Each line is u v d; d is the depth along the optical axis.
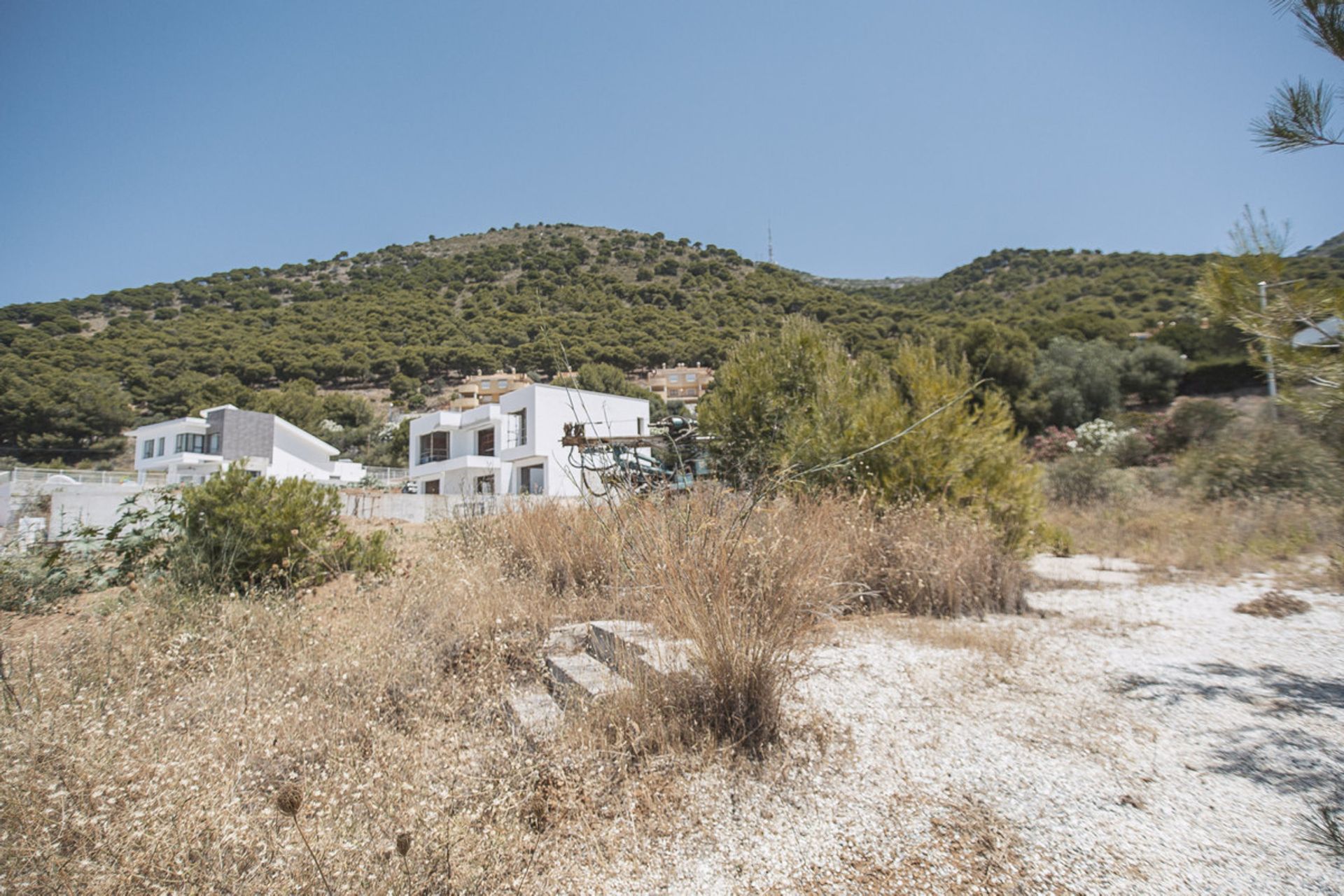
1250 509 10.26
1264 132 3.59
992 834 2.31
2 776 2.25
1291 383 3.84
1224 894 1.95
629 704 3.02
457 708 3.33
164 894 1.89
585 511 6.04
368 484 39.59
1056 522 11.83
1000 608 5.70
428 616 4.54
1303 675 3.81
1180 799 2.49
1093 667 4.03
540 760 2.66
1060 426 28.66
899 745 2.98
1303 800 2.43
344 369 76.00
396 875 1.97
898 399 7.73
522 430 33.69
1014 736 3.05
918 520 6.26
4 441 51.19
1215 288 3.94
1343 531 8.41
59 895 1.93
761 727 2.96
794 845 2.30
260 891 1.92
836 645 4.37
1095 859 2.15
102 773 2.31
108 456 53.41
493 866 2.06
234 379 67.75
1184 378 29.91
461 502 9.42
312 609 5.12
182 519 6.48
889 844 2.29
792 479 6.11
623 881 2.13
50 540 7.52
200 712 3.12
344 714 3.13
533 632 4.33
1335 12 3.23
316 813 2.23
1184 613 5.54
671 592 3.36
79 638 4.17
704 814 2.48
